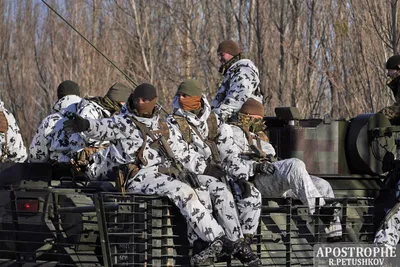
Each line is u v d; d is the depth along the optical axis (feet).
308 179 34.50
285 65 80.59
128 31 98.02
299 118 39.42
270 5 82.33
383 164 39.17
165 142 32.32
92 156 33.78
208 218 31.35
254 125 36.55
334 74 73.10
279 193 35.58
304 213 35.60
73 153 35.19
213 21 90.89
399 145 38.96
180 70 92.68
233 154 34.09
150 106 32.27
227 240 31.91
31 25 122.72
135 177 31.94
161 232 31.40
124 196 31.04
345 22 70.85
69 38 109.60
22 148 40.27
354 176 38.88
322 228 35.50
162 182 31.55
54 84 110.32
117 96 36.91
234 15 87.81
